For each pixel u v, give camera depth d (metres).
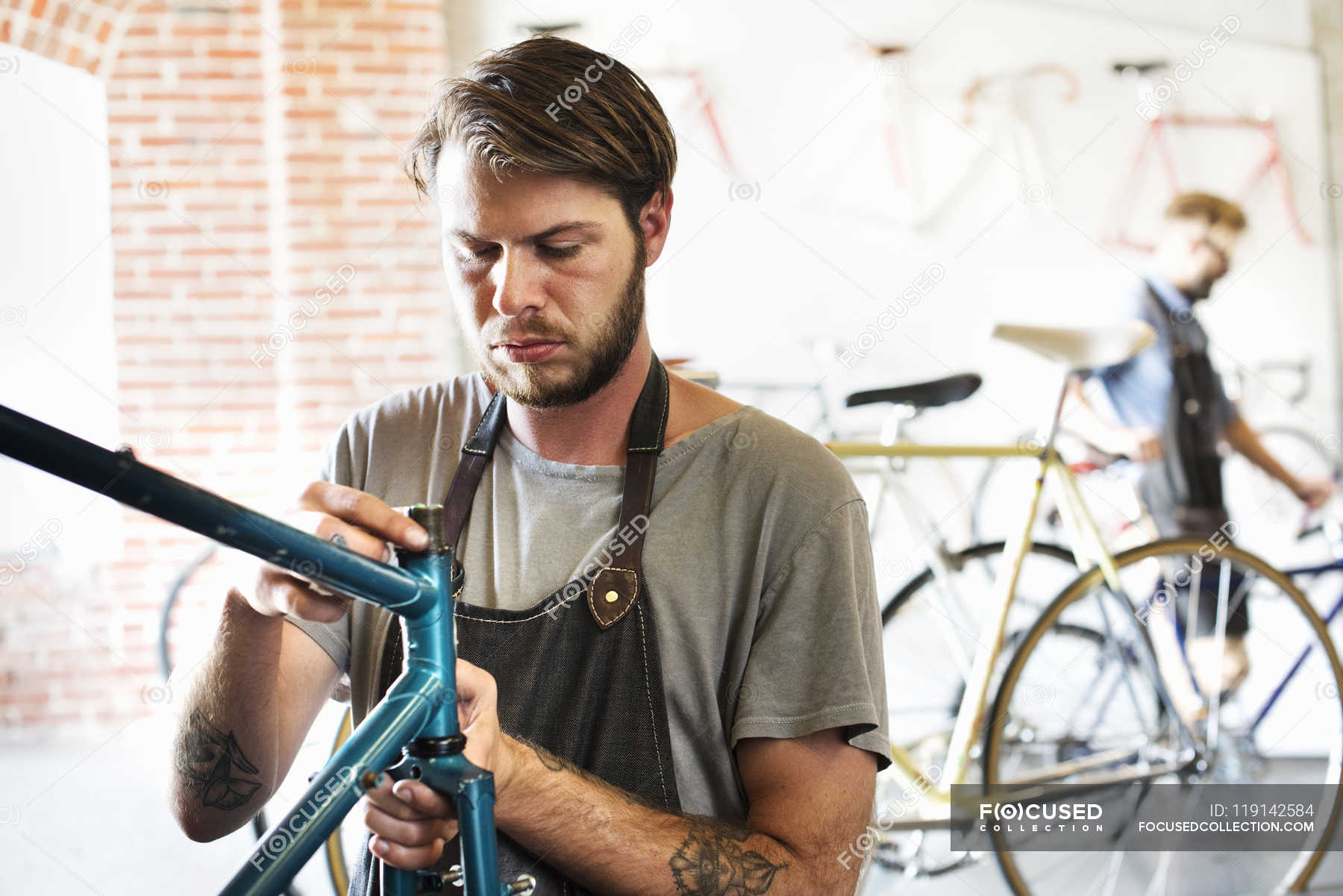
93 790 3.29
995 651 2.31
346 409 4.09
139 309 4.04
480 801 0.70
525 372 0.88
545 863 0.87
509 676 0.91
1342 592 3.53
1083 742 2.49
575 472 0.96
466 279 0.89
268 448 4.07
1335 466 4.08
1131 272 4.27
